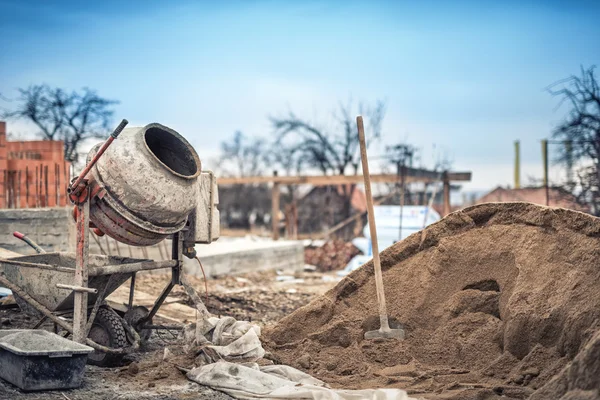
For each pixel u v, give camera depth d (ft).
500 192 73.51
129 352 22.77
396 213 57.47
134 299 34.88
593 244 21.40
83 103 74.95
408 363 22.29
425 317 24.16
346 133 119.55
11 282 24.44
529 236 23.52
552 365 19.52
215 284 46.03
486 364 21.58
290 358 23.30
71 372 19.98
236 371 20.80
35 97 73.97
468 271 24.39
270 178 73.46
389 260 25.96
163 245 46.93
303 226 108.37
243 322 24.39
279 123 124.47
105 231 22.89
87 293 22.20
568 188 67.67
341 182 68.54
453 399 18.33
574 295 20.49
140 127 22.93
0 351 20.48
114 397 19.36
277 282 50.65
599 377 16.26
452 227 25.46
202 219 25.20
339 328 24.40
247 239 72.74
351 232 99.55
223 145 155.22
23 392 19.43
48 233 42.09
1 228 41.42
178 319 31.99
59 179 48.70
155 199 22.33
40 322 24.14
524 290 22.06
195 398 19.42
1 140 45.62
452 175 64.08
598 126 68.39
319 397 18.53
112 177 22.00
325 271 61.52
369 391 18.81
